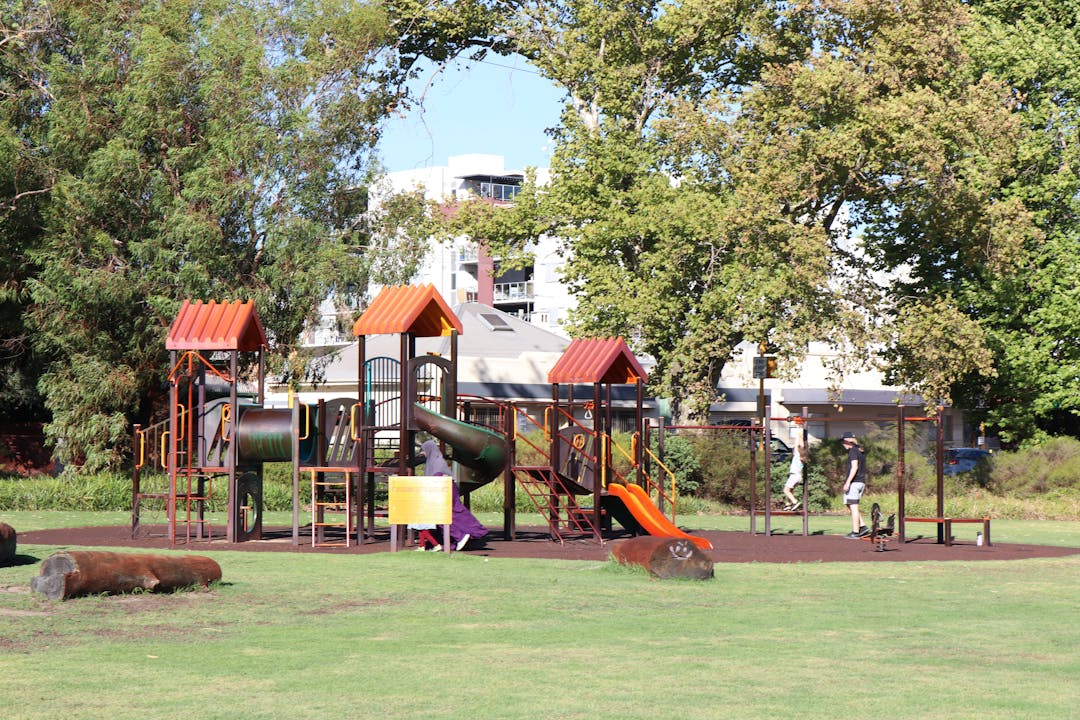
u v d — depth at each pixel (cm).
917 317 4159
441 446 2438
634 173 4300
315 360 4572
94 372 3869
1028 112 4631
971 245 4422
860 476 2786
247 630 1245
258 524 2433
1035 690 988
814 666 1081
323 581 1664
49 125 4012
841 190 4269
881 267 5059
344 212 4219
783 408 7494
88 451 3828
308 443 2398
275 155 3903
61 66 3903
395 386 4775
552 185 4409
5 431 4894
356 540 2406
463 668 1049
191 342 2328
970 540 2833
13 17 4031
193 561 1537
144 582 1473
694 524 3344
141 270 3897
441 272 10762
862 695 955
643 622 1335
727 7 4206
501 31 4666
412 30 4722
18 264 4153
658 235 4141
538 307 10206
